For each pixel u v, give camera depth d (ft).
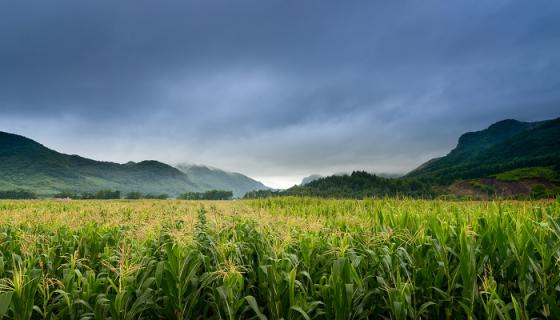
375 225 27.55
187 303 17.97
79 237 29.86
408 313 16.69
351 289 15.72
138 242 25.67
